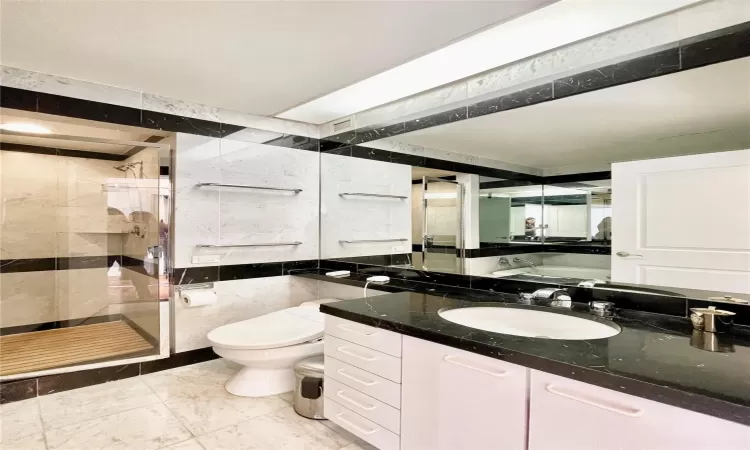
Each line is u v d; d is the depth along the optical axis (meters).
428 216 2.60
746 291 1.41
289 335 2.38
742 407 0.81
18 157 3.32
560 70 1.94
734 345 1.22
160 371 2.76
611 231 1.76
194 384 2.55
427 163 2.60
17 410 2.19
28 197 3.37
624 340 1.28
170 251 2.81
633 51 1.70
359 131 3.14
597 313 1.65
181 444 1.86
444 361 1.39
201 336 2.92
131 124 2.58
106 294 3.42
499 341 1.27
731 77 1.45
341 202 3.32
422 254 2.64
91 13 1.59
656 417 0.94
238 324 2.56
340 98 2.79
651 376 0.96
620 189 1.73
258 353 2.24
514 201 2.11
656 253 1.63
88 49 1.94
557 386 1.11
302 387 2.12
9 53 1.99
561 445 1.10
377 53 1.95
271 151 3.26
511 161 2.12
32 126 2.47
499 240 2.19
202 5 1.53
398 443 1.57
